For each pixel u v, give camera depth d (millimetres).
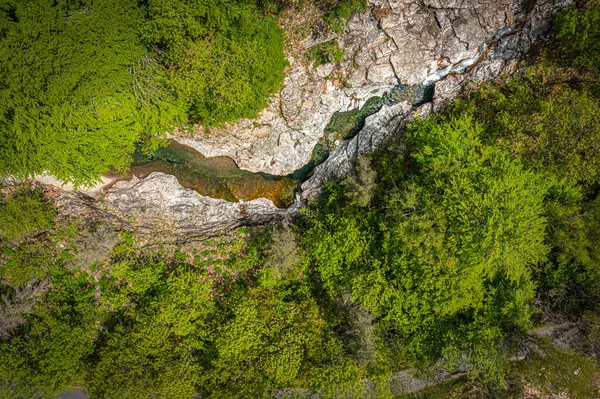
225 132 21406
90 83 16375
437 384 20797
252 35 17312
